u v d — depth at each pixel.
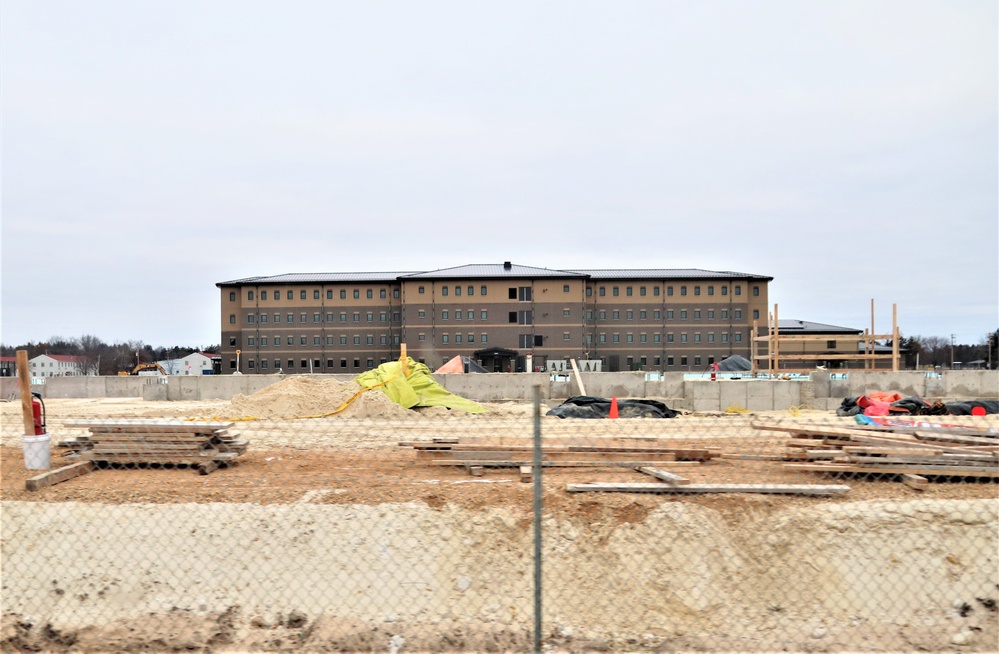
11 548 7.27
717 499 7.64
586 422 15.17
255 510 7.57
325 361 62.34
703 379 24.84
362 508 7.57
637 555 7.03
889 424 10.74
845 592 6.79
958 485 8.42
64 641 6.54
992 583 6.81
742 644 6.34
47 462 9.22
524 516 7.39
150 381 28.75
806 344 61.72
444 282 60.41
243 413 17.05
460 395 25.70
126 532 7.38
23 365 9.32
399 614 6.66
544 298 60.19
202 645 6.41
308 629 6.52
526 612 6.65
